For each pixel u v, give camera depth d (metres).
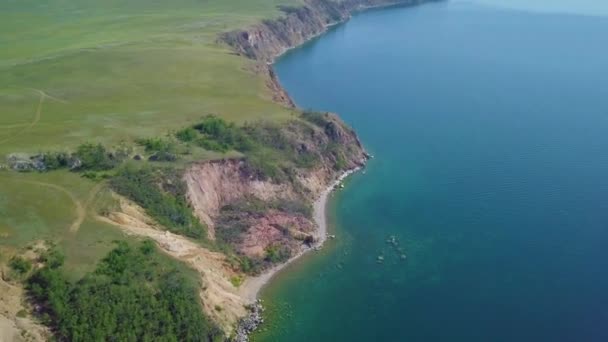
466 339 79.25
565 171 122.25
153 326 71.69
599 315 82.88
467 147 135.00
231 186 106.00
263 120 126.06
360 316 84.56
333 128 130.50
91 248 77.12
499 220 106.06
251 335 81.12
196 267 84.38
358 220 108.50
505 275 91.69
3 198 84.00
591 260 94.38
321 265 96.38
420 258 97.06
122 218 85.25
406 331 81.31
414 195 116.00
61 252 75.06
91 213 83.94
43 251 74.62
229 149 112.56
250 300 87.50
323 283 91.88
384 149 135.38
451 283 90.56
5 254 72.81
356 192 118.12
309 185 116.56
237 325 81.56
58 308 68.62
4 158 95.56
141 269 76.56
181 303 74.94
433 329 81.44
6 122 115.06
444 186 118.56
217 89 147.25
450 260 96.00
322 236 103.75
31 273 71.69
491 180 119.81
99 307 69.94
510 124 147.25
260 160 112.62
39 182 89.75
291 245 100.12
